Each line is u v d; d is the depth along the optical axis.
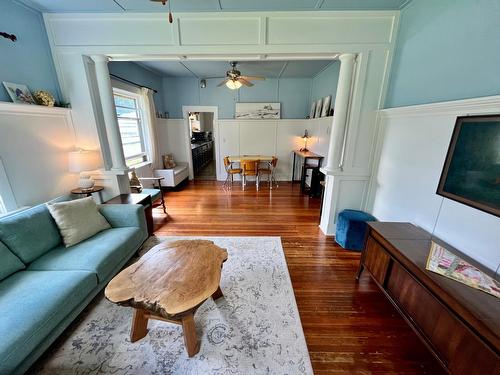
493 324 0.94
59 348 1.44
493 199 1.30
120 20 2.40
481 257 1.42
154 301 1.28
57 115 2.51
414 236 1.75
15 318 1.20
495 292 1.13
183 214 3.73
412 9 2.13
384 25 2.34
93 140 2.76
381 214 2.59
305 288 2.03
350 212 2.78
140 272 1.53
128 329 1.58
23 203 2.17
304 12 2.33
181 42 2.45
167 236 2.97
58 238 1.94
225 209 3.96
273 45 2.42
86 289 1.56
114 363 1.35
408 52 2.19
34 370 1.31
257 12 2.35
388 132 2.43
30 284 1.45
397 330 1.60
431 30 1.88
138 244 2.36
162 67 4.59
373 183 2.73
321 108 4.86
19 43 2.20
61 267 1.66
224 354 1.41
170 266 1.60
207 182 5.92
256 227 3.24
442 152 1.72
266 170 5.35
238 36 2.42
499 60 1.35
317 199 4.51
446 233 1.68
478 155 1.38
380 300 1.89
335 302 1.86
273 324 1.63
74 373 1.30
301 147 5.89
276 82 5.64
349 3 2.19
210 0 2.14
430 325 1.27
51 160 2.46
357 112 2.60
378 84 2.50
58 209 1.97
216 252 1.80
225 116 5.85
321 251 2.63
